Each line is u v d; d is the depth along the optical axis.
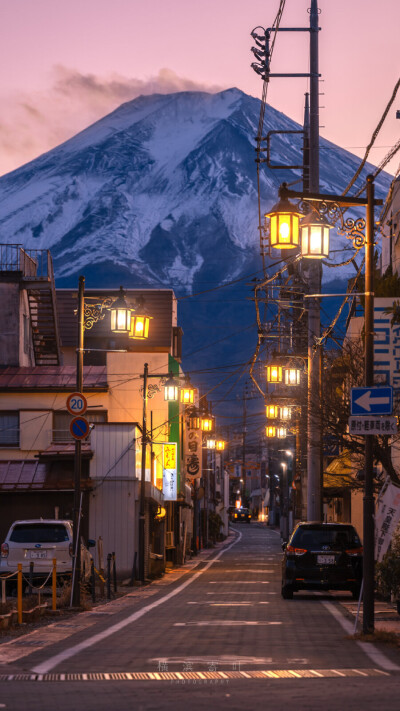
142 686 12.13
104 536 39.53
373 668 13.88
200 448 66.06
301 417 37.00
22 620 21.62
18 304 50.75
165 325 62.53
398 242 37.66
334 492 51.53
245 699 10.95
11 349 50.62
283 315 47.31
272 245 15.51
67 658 15.15
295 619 21.62
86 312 27.06
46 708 10.34
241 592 31.45
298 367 42.66
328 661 14.62
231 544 92.88
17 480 40.38
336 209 18.23
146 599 28.91
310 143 33.03
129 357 50.38
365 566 18.44
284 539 97.44
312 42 31.86
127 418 50.03
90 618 22.69
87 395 49.75
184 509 67.12
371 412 18.48
